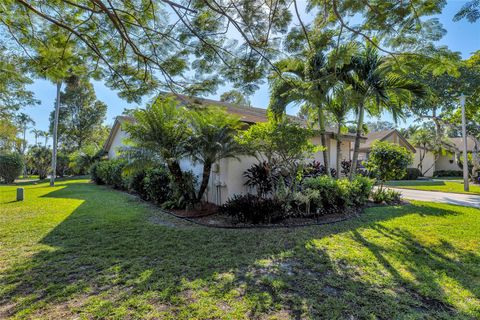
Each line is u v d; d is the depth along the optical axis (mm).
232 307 2510
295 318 2348
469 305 2566
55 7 3658
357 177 8305
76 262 3555
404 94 7492
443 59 3076
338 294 2754
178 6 3016
